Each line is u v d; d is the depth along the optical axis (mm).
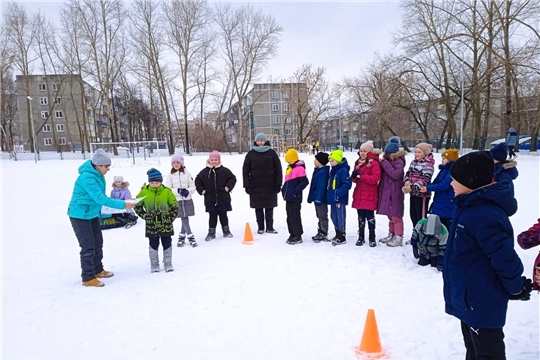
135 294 4219
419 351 2898
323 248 5852
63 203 11164
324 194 6098
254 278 4590
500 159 4121
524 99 22453
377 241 6176
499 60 21609
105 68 39469
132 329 3383
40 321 3588
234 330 3307
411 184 5375
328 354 2895
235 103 43062
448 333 3145
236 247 6078
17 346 3121
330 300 3883
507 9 21719
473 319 2172
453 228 2303
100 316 3674
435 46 26391
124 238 6984
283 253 5625
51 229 7871
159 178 4855
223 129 44094
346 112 41875
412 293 3994
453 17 23922
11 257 5844
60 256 5887
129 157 31516
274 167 6895
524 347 2869
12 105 53906
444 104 31984
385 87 30453
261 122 70688
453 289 2271
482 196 2135
